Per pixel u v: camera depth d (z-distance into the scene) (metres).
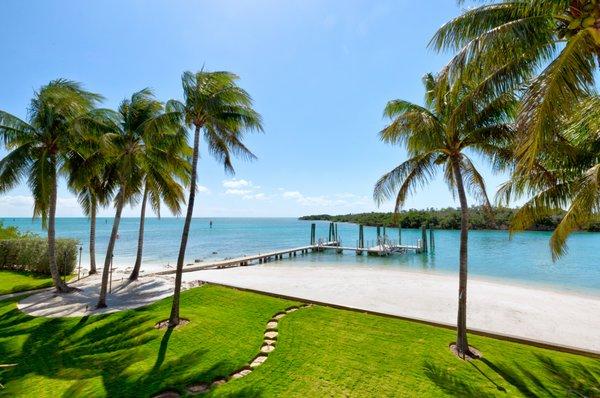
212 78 9.62
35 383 6.48
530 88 5.20
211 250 39.25
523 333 10.24
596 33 4.66
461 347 7.87
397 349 8.00
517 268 25.00
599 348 9.11
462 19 6.12
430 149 7.76
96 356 7.71
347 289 16.22
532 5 5.05
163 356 7.66
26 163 12.44
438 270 24.53
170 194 15.25
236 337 8.75
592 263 26.86
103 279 11.88
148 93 13.05
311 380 6.59
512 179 7.91
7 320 10.34
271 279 18.84
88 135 11.95
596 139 7.21
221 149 10.26
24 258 18.97
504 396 6.05
